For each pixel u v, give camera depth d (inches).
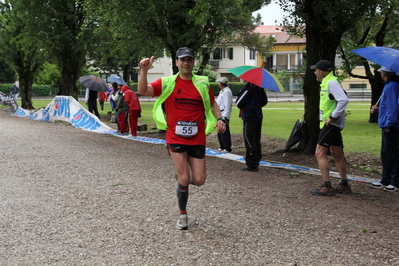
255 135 356.5
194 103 194.4
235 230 199.0
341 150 282.5
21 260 161.8
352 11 383.2
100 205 235.1
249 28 1347.2
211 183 299.1
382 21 778.8
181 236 189.3
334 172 367.9
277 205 245.1
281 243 183.6
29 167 340.5
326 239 189.6
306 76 429.1
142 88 188.7
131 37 608.7
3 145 454.9
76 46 909.8
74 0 891.4
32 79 1195.3
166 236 189.2
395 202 268.7
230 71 358.0
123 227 199.8
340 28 406.0
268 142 564.7
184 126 193.6
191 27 573.9
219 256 167.9
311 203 253.3
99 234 190.1
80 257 165.2
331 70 276.5
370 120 839.7
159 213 222.4
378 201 268.5
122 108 596.4
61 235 188.2
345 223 213.8
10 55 1144.8
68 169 335.0
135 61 1911.9
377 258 168.7
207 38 599.8
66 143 488.7
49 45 929.5
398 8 559.8
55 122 762.2
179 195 198.1
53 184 284.0
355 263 163.6
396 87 300.0
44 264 158.6
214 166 378.6
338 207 245.8
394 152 302.4
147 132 662.5
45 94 2390.5
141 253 169.6
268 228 203.0
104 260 162.6
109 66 1876.2
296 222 213.3
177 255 168.1
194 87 195.3
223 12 555.5
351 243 185.0
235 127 745.0
